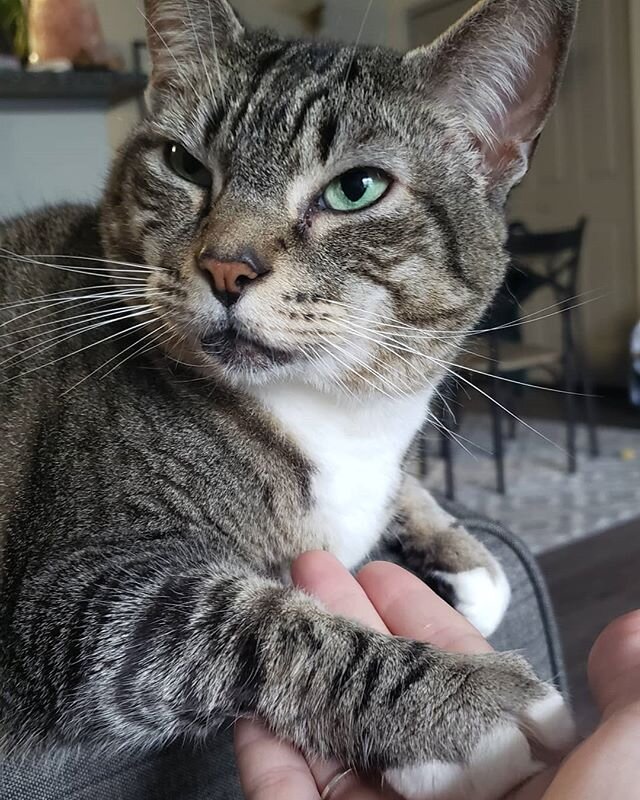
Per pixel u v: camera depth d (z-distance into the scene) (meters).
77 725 0.16
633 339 0.86
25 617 0.17
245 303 0.18
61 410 0.19
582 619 0.44
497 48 0.20
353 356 0.19
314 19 0.77
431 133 0.20
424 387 0.21
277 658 0.15
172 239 0.20
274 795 0.14
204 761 0.17
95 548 0.17
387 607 0.18
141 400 0.19
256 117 0.20
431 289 0.20
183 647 0.16
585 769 0.10
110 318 0.20
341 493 0.21
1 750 0.16
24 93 0.58
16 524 0.18
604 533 0.55
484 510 0.61
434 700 0.14
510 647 0.22
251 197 0.19
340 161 0.19
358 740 0.14
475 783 0.13
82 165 0.63
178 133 0.21
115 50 0.71
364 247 0.19
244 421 0.20
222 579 0.17
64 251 0.23
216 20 0.22
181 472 0.19
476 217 0.21
